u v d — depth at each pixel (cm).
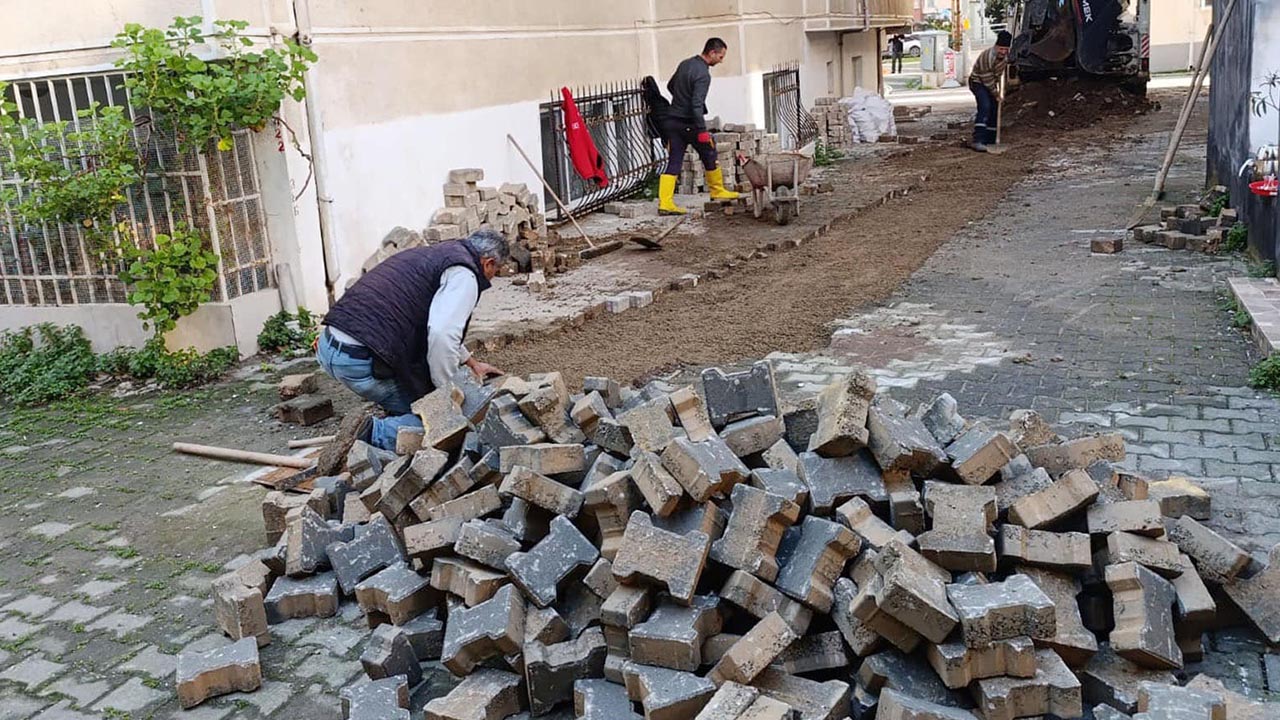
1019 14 2239
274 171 850
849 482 377
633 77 1497
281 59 796
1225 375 634
